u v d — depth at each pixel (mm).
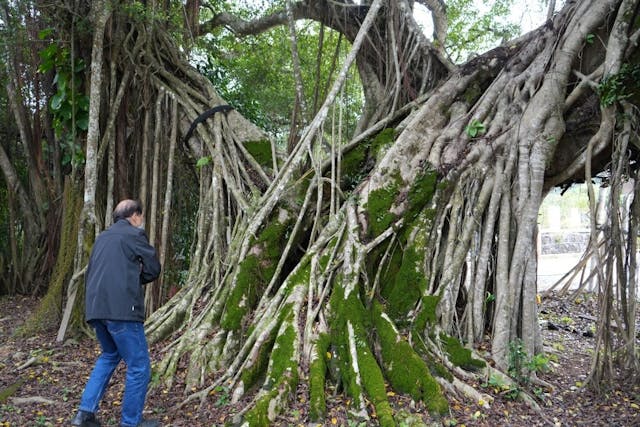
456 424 4500
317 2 9648
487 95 6652
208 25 11219
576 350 7238
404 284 5652
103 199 8078
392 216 6016
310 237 6582
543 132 6059
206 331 5887
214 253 7043
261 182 7621
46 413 4801
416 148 6441
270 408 4492
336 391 4879
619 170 5664
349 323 5188
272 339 5270
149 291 7512
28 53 9766
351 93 12055
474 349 5648
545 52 6562
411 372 4836
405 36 8500
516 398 5023
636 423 4789
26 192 10156
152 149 8273
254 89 12648
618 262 5715
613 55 5867
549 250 17734
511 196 6039
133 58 8320
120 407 4883
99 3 7531
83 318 7148
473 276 5984
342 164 7086
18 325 7891
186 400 4883
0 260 9883
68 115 8281
